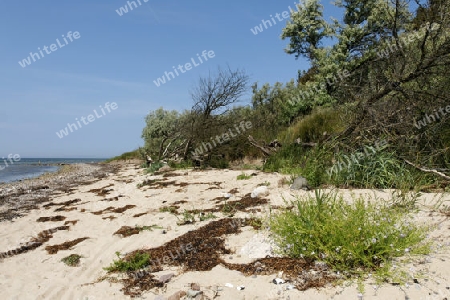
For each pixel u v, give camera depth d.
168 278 3.54
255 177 9.08
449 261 3.21
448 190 5.55
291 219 4.09
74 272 4.17
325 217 3.83
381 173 6.33
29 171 30.61
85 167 29.66
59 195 11.08
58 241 5.57
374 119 7.70
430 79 7.68
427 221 4.17
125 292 3.38
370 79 8.66
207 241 4.46
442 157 6.67
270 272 3.43
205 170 12.44
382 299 2.75
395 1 8.02
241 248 4.11
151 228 5.57
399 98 7.86
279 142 11.88
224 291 3.13
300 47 22.11
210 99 15.42
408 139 7.02
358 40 18.94
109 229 5.93
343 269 3.27
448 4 7.09
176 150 16.50
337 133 9.03
